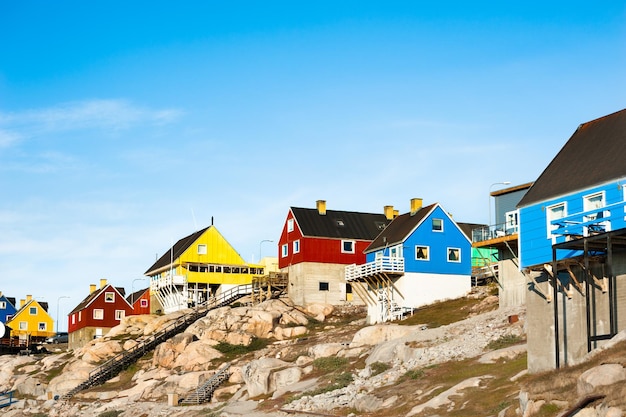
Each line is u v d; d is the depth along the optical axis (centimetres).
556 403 3506
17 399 8294
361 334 6538
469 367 5012
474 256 8831
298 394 5553
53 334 14200
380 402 4822
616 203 4022
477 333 5706
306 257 9238
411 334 6056
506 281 6538
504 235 6506
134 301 12544
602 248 4091
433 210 8300
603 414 3127
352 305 9144
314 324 8462
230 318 8219
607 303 4097
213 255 11075
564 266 4272
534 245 4544
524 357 4891
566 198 4391
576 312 4266
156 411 6378
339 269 9331
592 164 4400
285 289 9569
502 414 3856
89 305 11794
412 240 8150
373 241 8869
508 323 5756
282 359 6788
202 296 10900
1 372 9406
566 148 4738
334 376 5716
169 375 7444
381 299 8100
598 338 3941
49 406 7600
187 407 6306
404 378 5175
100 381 8038
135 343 8756
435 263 8181
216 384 6725
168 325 9106
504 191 6725
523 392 3750
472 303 7438
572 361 4256
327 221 9594
